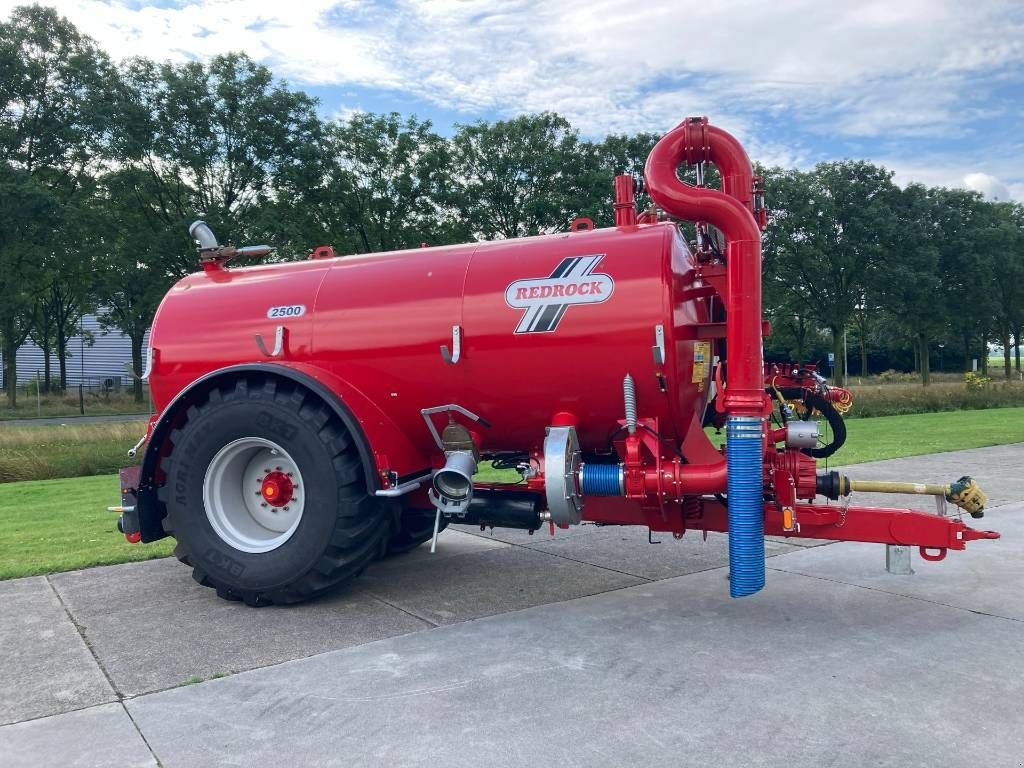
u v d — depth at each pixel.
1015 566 5.26
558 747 2.79
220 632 4.11
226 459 4.64
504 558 5.75
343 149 26.48
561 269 4.23
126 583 5.14
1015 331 56.19
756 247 3.83
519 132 26.69
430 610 4.47
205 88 25.77
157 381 5.12
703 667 3.53
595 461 4.69
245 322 4.89
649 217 4.64
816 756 2.71
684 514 4.46
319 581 4.45
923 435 15.31
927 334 39.06
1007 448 12.58
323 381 4.51
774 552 5.74
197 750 2.81
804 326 41.94
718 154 4.05
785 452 4.23
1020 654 3.65
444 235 26.92
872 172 35.75
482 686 3.34
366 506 4.45
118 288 31.03
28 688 3.38
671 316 3.99
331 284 4.77
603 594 4.76
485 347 4.32
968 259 37.69
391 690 3.31
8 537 6.91
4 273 26.09
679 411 4.23
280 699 3.23
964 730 2.88
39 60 28.20
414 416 4.64
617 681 3.38
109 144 25.61
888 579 4.98
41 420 28.38
